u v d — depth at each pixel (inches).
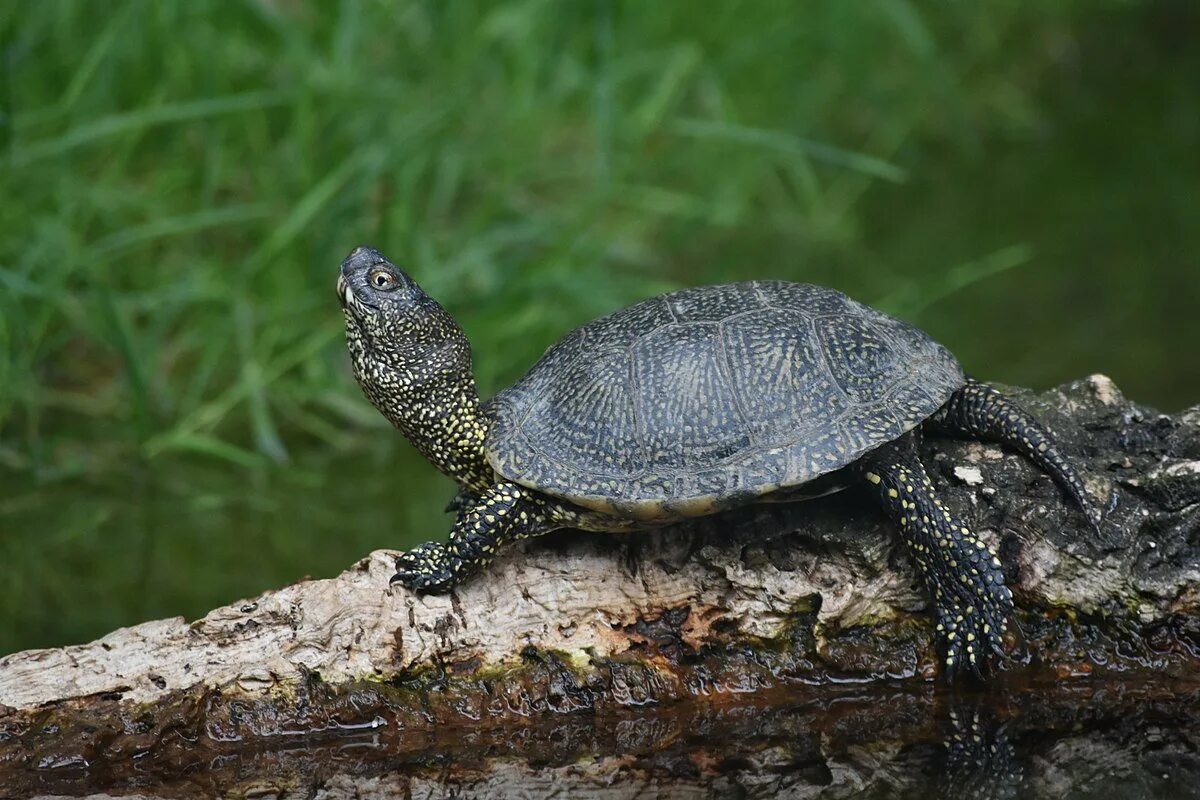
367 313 313.0
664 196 648.4
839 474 296.4
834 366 299.4
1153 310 577.0
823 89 786.8
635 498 288.4
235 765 294.7
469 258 538.0
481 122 635.5
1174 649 311.3
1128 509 311.3
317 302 519.5
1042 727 298.4
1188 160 772.0
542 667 307.3
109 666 297.0
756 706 309.0
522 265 561.6
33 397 492.1
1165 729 295.9
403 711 302.8
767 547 311.7
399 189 544.4
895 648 313.0
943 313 585.6
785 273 629.3
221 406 497.0
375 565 310.7
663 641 311.6
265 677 300.0
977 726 300.4
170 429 496.7
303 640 302.4
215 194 577.6
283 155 570.3
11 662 295.9
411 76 621.3
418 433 324.5
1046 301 593.9
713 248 669.3
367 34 600.7
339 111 553.9
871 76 822.5
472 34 641.6
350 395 526.6
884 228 691.4
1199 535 310.0
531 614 308.5
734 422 292.5
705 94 714.8
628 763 291.9
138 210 553.9
